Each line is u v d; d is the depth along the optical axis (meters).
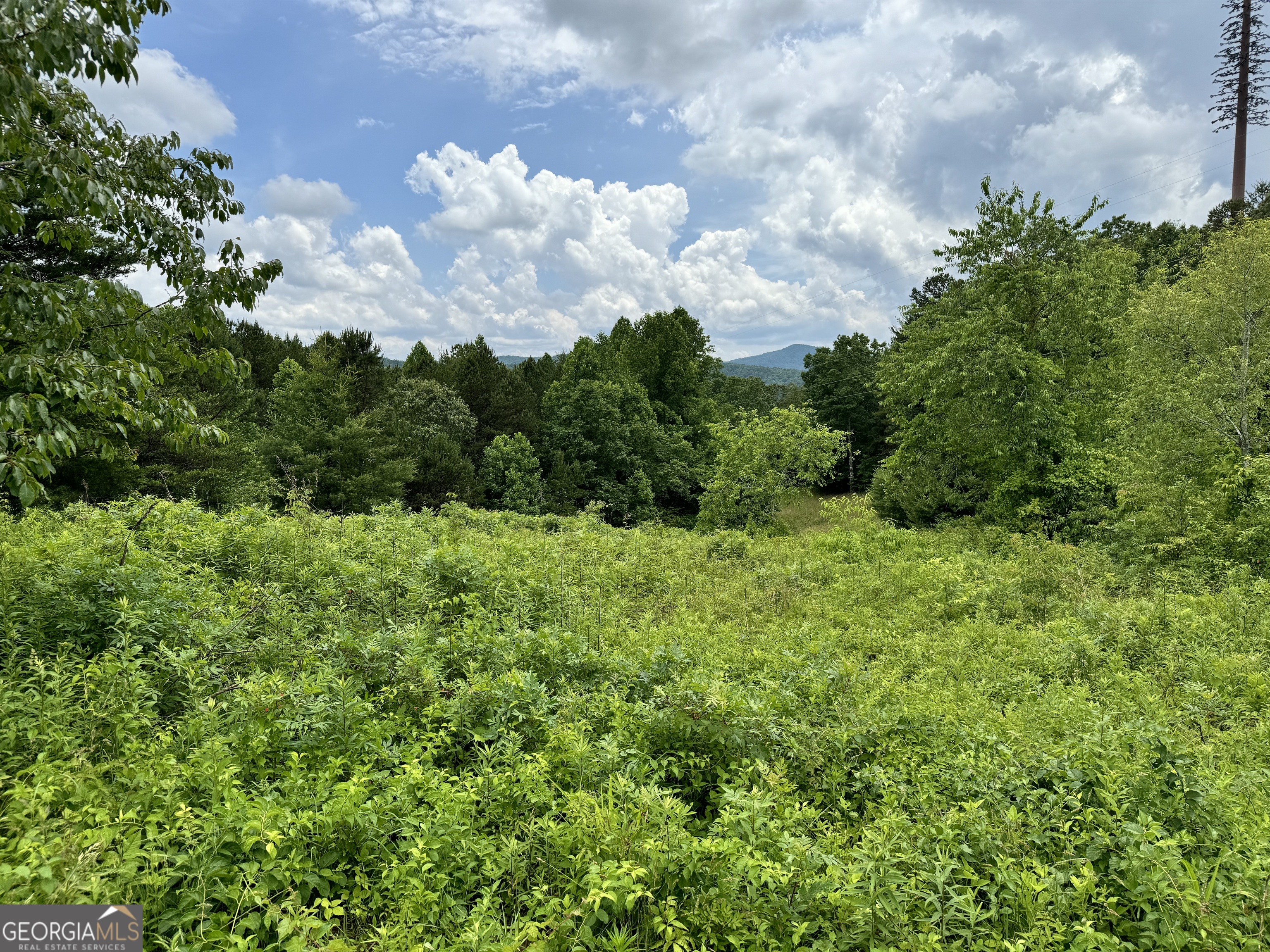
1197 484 13.27
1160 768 3.99
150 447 19.17
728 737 4.46
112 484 17.08
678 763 4.42
